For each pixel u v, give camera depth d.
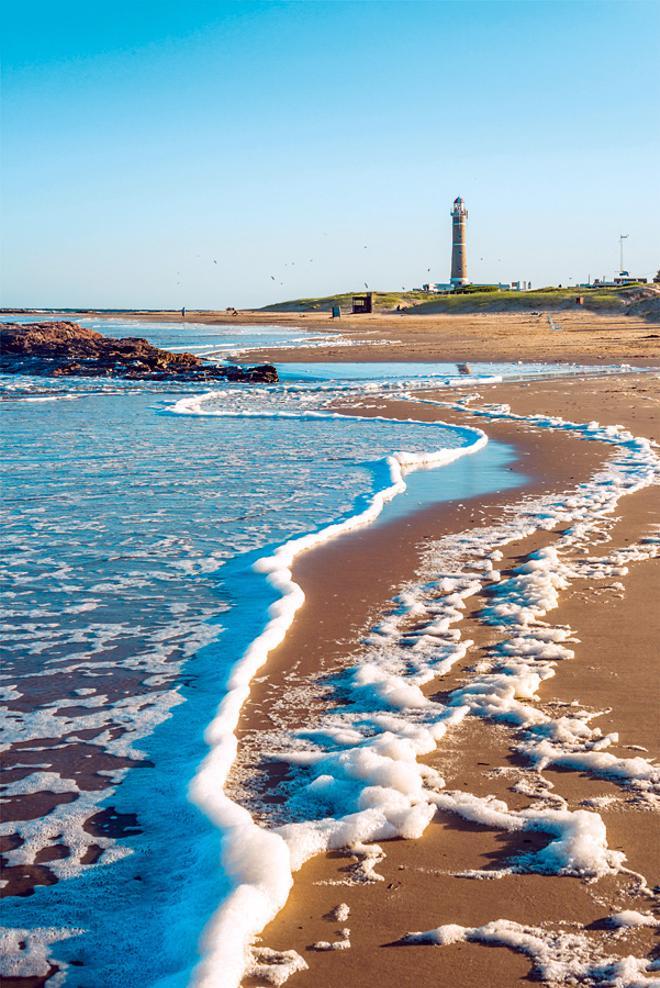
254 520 10.80
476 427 19.72
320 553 9.36
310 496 12.27
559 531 10.23
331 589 8.12
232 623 7.18
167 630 7.03
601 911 3.50
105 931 3.45
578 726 5.17
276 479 13.55
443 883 3.71
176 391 30.14
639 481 13.09
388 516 11.11
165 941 3.36
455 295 144.25
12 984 3.18
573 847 3.86
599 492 12.38
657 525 10.38
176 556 9.19
